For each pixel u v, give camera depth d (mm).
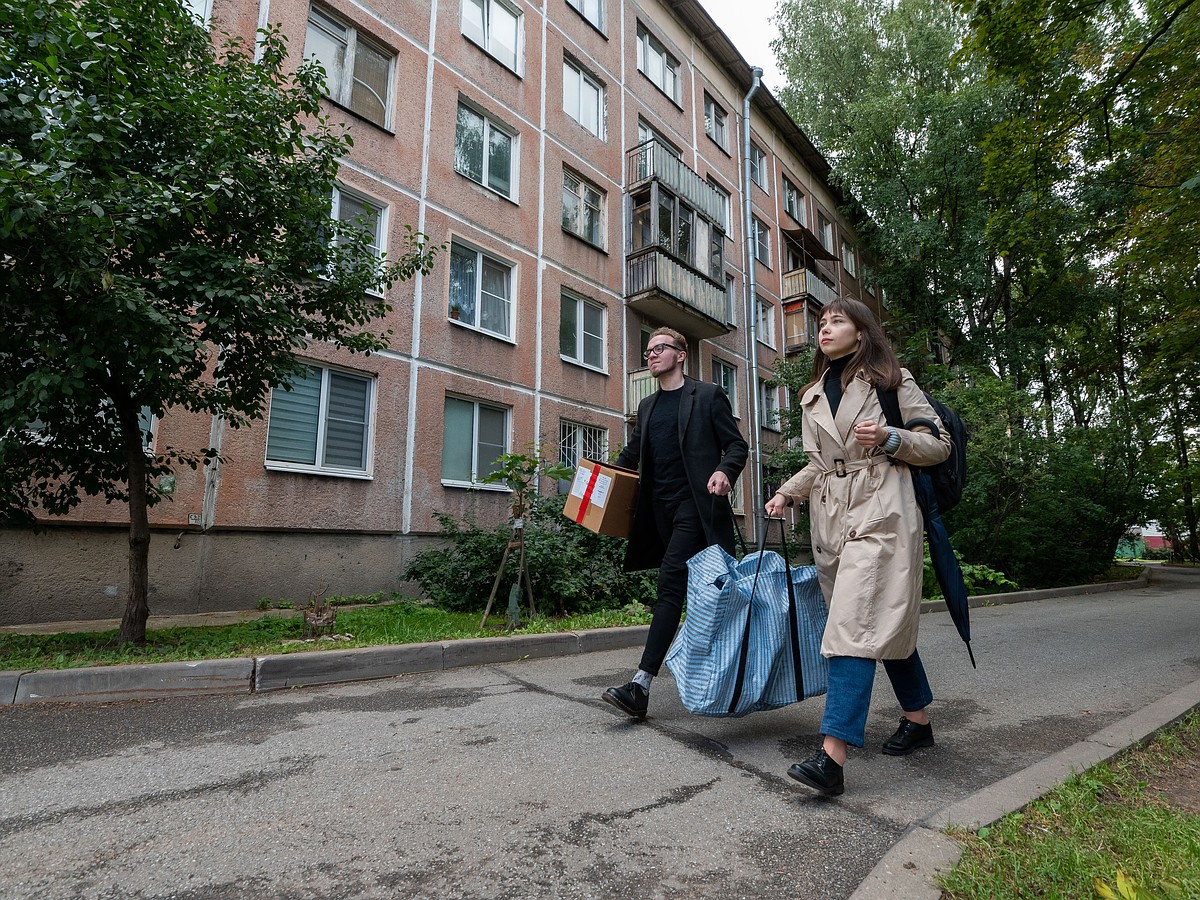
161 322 4320
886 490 2564
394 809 2295
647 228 15953
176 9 5145
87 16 4484
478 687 4285
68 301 4398
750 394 20469
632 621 6656
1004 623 7957
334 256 6008
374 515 10047
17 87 4285
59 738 3148
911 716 3055
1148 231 9039
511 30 13977
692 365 18219
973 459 12891
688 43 19891
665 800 2416
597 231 15625
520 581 6582
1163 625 7703
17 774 2646
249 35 9539
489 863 1930
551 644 5617
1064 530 14883
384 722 3404
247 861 1918
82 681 3934
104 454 5559
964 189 20656
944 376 14531
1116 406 16953
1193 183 7109
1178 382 16594
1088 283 21422
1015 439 12641
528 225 13453
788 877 1900
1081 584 14852
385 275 6539
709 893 1805
